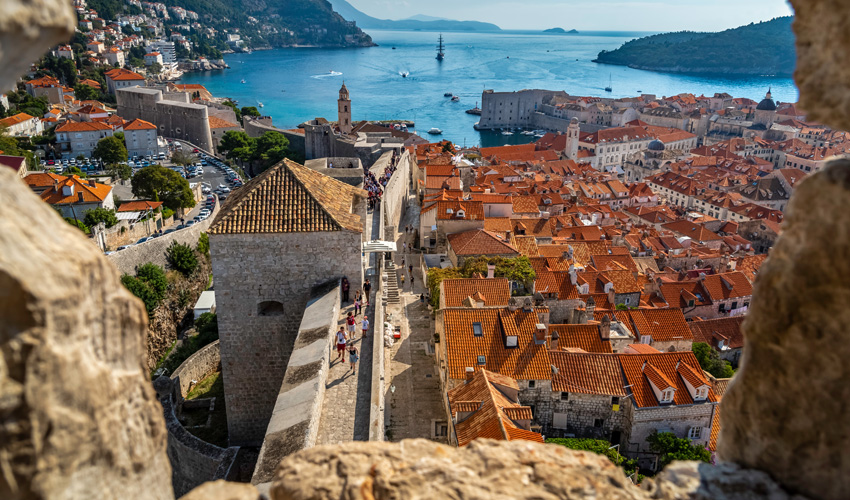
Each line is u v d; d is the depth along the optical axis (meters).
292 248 31.30
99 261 6.77
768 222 121.81
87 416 6.24
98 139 155.75
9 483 5.59
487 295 47.84
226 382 33.44
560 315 60.44
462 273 57.88
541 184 124.62
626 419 41.09
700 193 154.25
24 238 5.86
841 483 7.44
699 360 55.03
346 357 28.55
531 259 64.44
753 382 7.98
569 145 198.62
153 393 7.71
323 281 32.03
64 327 5.98
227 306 32.12
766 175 168.62
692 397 40.66
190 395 43.81
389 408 40.16
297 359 25.69
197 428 38.16
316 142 154.88
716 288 72.56
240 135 165.75
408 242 79.00
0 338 5.52
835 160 7.17
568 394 41.03
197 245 84.62
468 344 41.12
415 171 116.38
